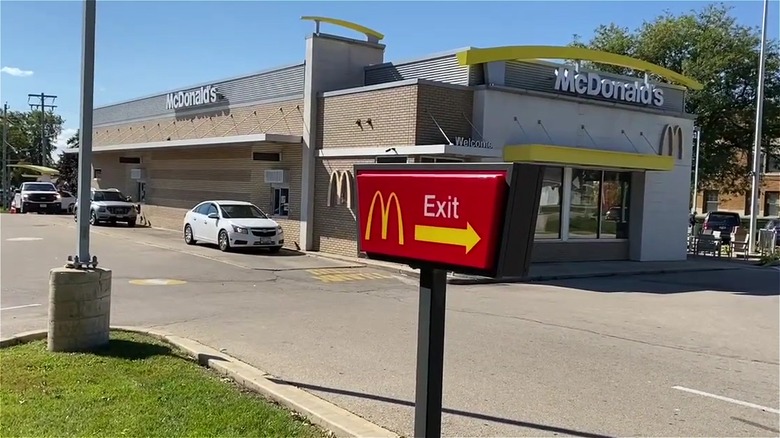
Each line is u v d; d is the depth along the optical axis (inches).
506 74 731.4
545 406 239.5
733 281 716.7
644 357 327.3
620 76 833.5
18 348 283.0
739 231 1382.9
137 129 1375.5
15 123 3690.9
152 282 538.0
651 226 878.4
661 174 884.0
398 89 703.1
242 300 463.8
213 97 1074.7
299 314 413.7
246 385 243.0
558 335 375.6
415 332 362.6
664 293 596.7
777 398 261.7
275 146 897.5
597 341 362.6
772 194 1836.9
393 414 219.6
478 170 137.5
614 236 867.4
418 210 152.8
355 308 444.1
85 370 244.7
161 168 1254.9
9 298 440.8
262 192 945.5
